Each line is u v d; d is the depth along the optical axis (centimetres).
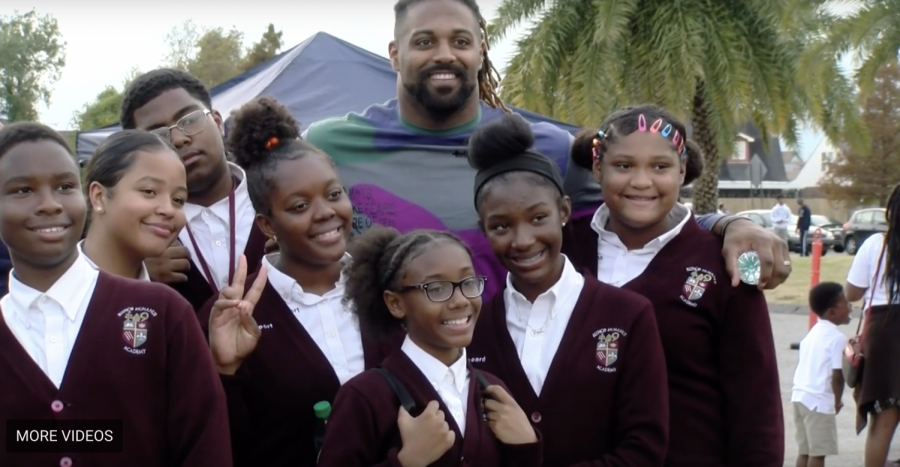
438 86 353
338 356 297
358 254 290
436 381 275
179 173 280
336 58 925
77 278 246
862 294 631
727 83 1068
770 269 310
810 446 628
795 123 1273
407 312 278
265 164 304
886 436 582
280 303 300
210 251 338
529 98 1172
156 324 246
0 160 238
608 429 296
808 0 1121
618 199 321
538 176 305
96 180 273
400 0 365
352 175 369
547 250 302
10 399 234
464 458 268
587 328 297
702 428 315
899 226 571
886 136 3372
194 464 242
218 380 255
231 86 971
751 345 312
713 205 1178
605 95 1091
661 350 298
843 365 607
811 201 4688
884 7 1227
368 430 266
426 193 366
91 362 239
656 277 319
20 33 3775
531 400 296
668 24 1049
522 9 1171
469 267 277
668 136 319
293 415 292
